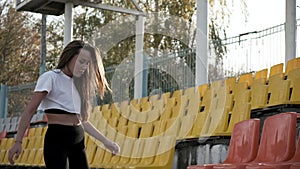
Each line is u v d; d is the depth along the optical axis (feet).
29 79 83.46
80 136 11.46
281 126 15.02
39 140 37.42
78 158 11.46
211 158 23.39
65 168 11.20
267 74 29.27
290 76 23.54
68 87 11.39
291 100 22.76
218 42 35.81
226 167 14.82
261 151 15.76
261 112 23.99
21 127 11.09
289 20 31.04
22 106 52.65
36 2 40.65
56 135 11.19
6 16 84.12
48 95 11.29
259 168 12.83
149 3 63.26
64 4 41.55
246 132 16.76
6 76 83.05
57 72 11.40
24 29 84.48
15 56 83.66
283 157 14.52
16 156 11.16
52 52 81.25
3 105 53.83
